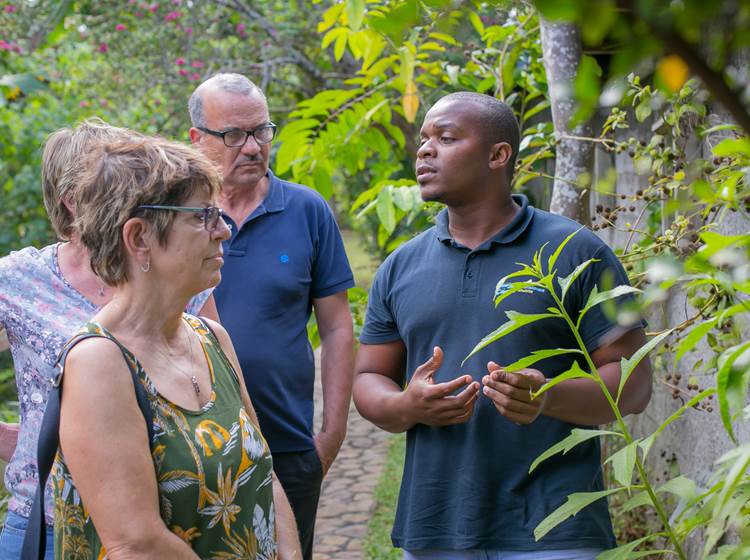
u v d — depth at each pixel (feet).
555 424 7.08
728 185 4.01
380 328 8.20
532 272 5.73
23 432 6.91
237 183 9.41
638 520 11.58
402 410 7.27
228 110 9.25
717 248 3.35
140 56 28.17
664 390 11.20
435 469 7.38
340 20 12.42
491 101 7.62
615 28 1.35
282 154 15.17
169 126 27.81
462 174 7.41
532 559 6.97
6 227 25.46
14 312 6.90
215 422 5.50
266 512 5.69
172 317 5.52
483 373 7.25
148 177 5.33
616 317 3.59
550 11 1.33
